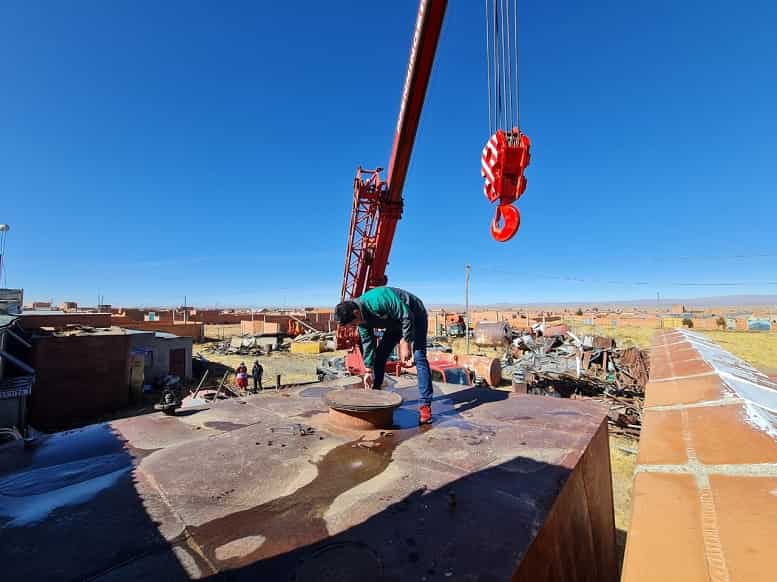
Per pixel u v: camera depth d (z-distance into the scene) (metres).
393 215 12.80
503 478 2.09
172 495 1.89
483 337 39.16
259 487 1.98
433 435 2.83
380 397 3.21
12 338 14.48
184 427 2.99
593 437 2.82
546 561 1.63
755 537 0.59
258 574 1.32
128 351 16.34
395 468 2.22
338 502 1.82
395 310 3.39
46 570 1.34
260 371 18.03
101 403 15.34
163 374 20.95
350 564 1.37
